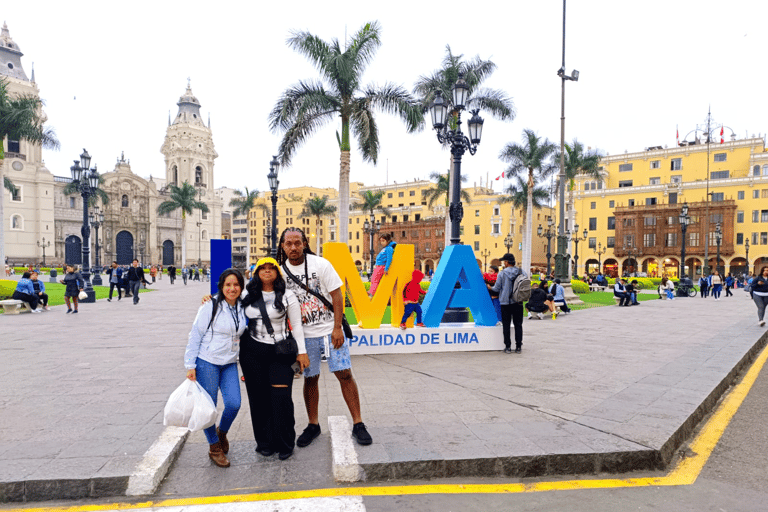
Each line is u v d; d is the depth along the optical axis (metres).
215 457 3.73
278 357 3.86
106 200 63.66
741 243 54.03
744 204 53.91
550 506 3.24
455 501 3.29
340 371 4.05
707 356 7.86
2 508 3.19
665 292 27.64
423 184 81.75
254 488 3.43
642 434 4.16
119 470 3.44
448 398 5.33
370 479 3.55
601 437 4.08
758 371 7.55
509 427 4.33
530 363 7.34
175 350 8.48
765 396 6.07
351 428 4.22
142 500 3.28
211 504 3.20
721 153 57.28
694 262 57.75
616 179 64.94
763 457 4.11
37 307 16.47
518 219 68.94
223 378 3.80
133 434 4.21
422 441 3.99
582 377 6.36
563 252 20.95
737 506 3.25
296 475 3.62
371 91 20.16
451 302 8.88
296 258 4.09
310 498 3.29
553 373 6.61
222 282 3.79
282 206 99.62
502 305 8.35
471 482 3.57
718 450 4.26
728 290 29.19
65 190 61.72
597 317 14.48
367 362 7.47
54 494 3.30
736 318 14.20
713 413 5.31
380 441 4.00
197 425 3.44
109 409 4.96
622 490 3.47
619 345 9.03
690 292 29.83
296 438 4.22
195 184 97.06
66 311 15.85
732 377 6.84
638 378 6.28
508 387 5.82
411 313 8.53
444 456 3.67
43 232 74.56
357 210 87.00
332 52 19.48
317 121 19.91
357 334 8.12
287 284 4.04
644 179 62.59
